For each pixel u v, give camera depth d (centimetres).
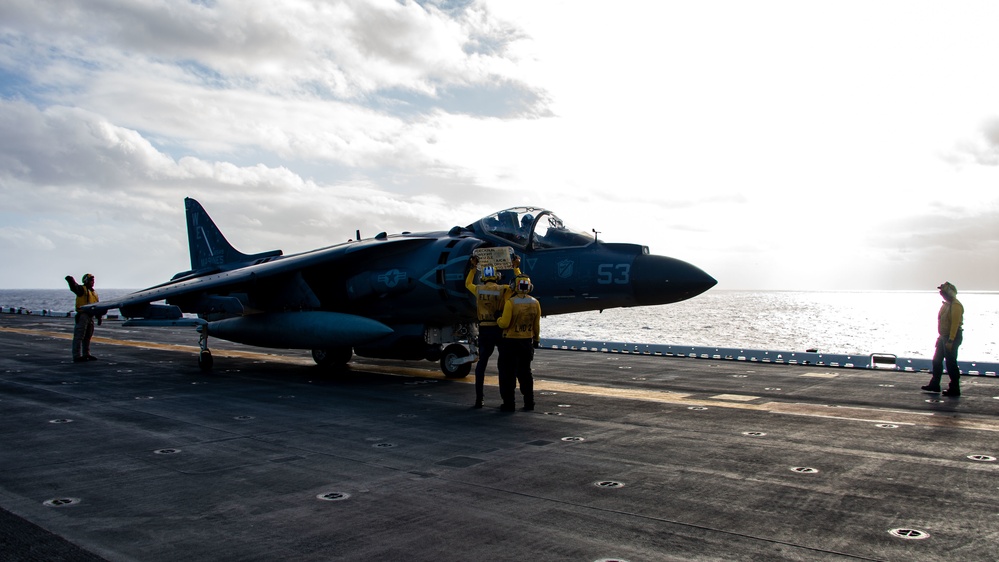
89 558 441
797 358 1594
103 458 711
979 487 592
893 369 1473
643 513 525
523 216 1484
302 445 772
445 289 1370
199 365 1570
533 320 1010
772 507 538
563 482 612
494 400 1112
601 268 1351
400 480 623
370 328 1370
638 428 861
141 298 1515
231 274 1587
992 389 1188
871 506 540
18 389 1230
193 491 591
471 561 435
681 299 1325
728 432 832
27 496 577
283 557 443
